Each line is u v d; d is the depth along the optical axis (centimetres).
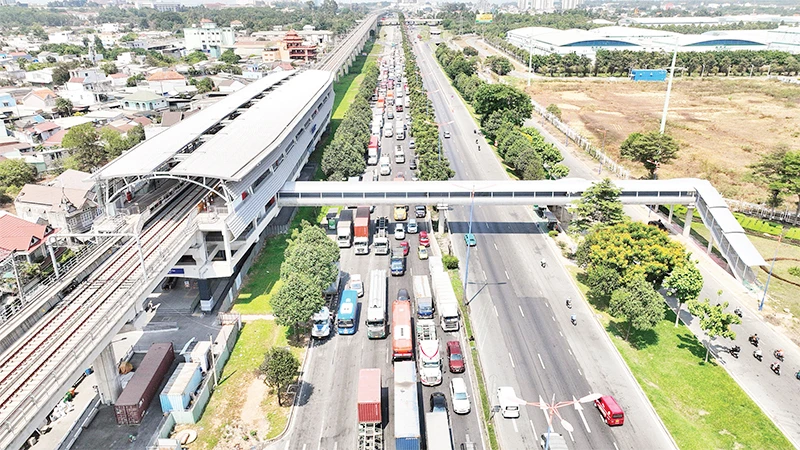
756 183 12731
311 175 13038
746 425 5719
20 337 5319
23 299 6462
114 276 6306
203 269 7369
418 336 6875
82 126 14688
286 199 9681
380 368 6531
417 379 6353
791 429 5678
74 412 5819
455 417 5781
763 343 7119
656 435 5556
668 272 7488
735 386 6284
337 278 8106
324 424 5684
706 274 8944
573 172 13775
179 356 6681
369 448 5197
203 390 5938
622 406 5956
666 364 6656
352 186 9656
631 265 7550
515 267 9038
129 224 7688
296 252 7519
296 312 6731
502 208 11594
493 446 5334
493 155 15162
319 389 6206
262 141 9494
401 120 18738
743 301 8131
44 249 9012
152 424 5616
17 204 10644
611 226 8312
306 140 12656
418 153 13950
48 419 5666
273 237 10062
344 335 7219
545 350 6900
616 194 9006
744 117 19550
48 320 5522
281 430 5597
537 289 8362
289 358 5872
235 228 7488
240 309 7788
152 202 8462
